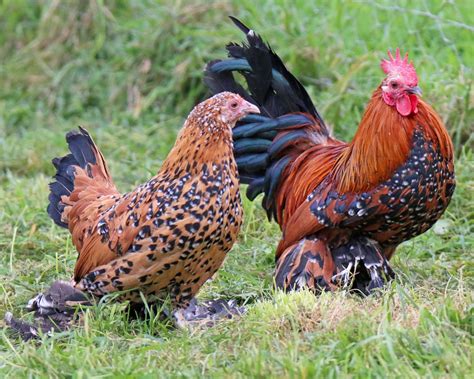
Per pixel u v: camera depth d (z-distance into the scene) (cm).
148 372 809
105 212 972
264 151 1123
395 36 1661
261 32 1775
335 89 1584
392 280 1002
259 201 1320
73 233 1008
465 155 1377
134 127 1756
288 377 766
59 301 964
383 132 980
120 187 1467
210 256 926
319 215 1015
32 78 1950
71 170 1051
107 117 1827
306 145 1111
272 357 796
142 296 934
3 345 927
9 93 1941
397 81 979
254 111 919
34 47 2006
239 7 1881
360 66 1586
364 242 1028
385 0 1722
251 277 1098
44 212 1351
